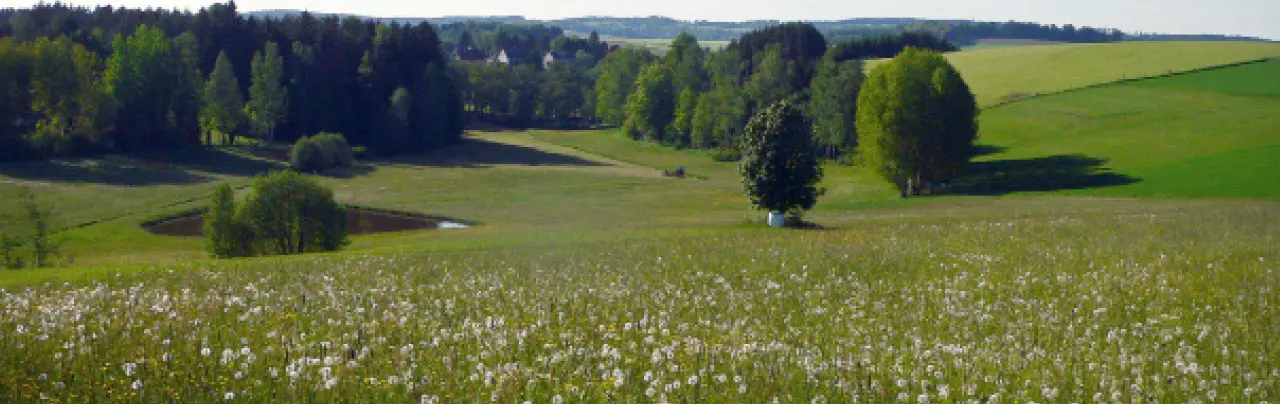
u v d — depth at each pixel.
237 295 21.53
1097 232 39.22
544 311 17.75
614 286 22.72
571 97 194.62
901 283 24.30
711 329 16.45
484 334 14.96
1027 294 21.61
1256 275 24.55
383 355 13.48
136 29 140.25
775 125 56.34
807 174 56.25
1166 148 91.94
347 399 11.38
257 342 14.59
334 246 59.47
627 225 64.50
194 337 14.62
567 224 70.06
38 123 113.44
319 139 116.06
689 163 128.75
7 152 102.75
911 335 15.94
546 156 135.50
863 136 87.94
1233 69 127.12
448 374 12.32
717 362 13.20
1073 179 82.12
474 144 147.38
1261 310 18.78
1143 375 12.75
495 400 11.31
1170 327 17.03
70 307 17.33
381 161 127.38
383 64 148.38
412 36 156.12
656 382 11.62
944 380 12.39
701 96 142.25
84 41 141.12
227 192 58.94
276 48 135.62
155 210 83.19
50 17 154.25
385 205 87.94
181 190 95.88
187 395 11.30
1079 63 145.25
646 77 155.38
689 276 26.28
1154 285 22.56
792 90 139.88
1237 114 104.06
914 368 13.02
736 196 91.25
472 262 31.34
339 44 149.00
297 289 23.03
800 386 12.00
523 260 31.92
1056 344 15.06
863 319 17.66
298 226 58.34
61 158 107.31
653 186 101.81
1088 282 23.23
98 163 107.25
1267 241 34.19
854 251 33.41
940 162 83.75
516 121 190.12
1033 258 29.84
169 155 117.56
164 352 13.38
